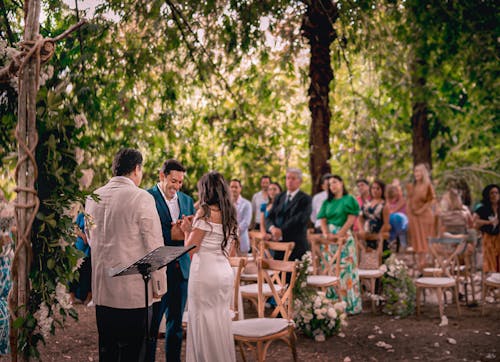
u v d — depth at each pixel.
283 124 8.77
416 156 10.56
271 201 8.14
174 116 6.80
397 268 6.72
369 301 7.50
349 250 6.60
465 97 9.99
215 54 6.95
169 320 4.07
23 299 3.01
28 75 2.97
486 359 4.79
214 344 3.60
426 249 8.40
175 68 6.86
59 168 3.20
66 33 3.11
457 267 6.75
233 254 4.80
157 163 6.86
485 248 6.84
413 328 5.94
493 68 8.43
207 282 3.63
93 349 5.10
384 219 7.28
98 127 5.72
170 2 6.15
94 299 3.30
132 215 3.22
